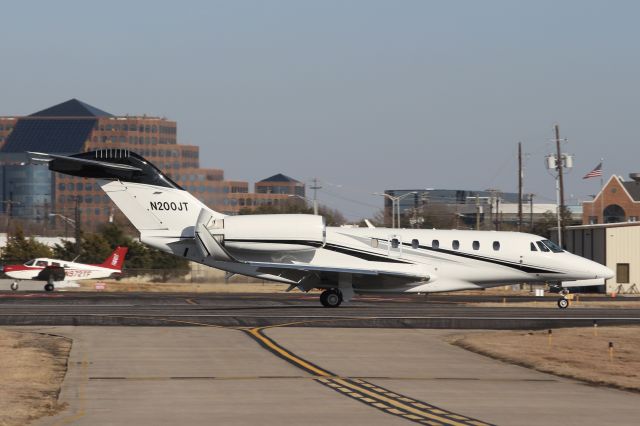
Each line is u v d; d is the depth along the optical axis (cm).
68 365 5203
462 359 5784
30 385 4462
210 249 9431
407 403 4097
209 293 13525
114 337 6581
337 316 8481
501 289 15838
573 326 8050
